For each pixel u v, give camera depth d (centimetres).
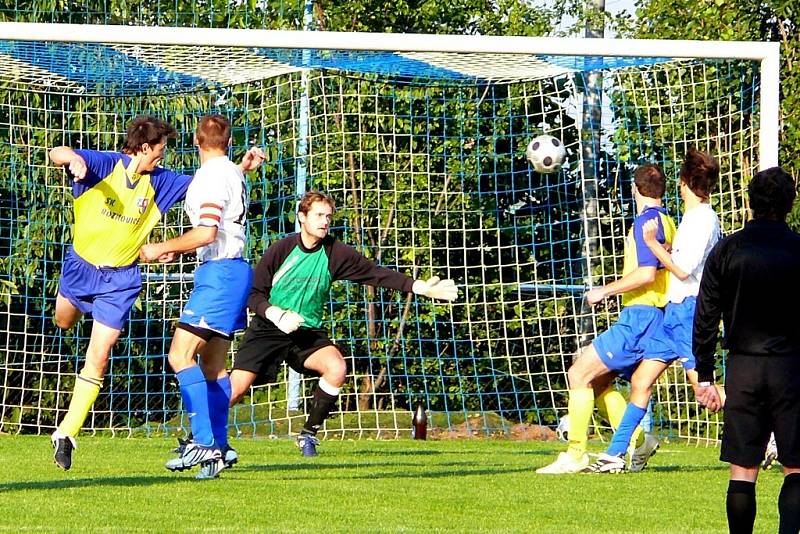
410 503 1892
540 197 4716
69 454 2083
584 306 4622
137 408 4538
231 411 4381
